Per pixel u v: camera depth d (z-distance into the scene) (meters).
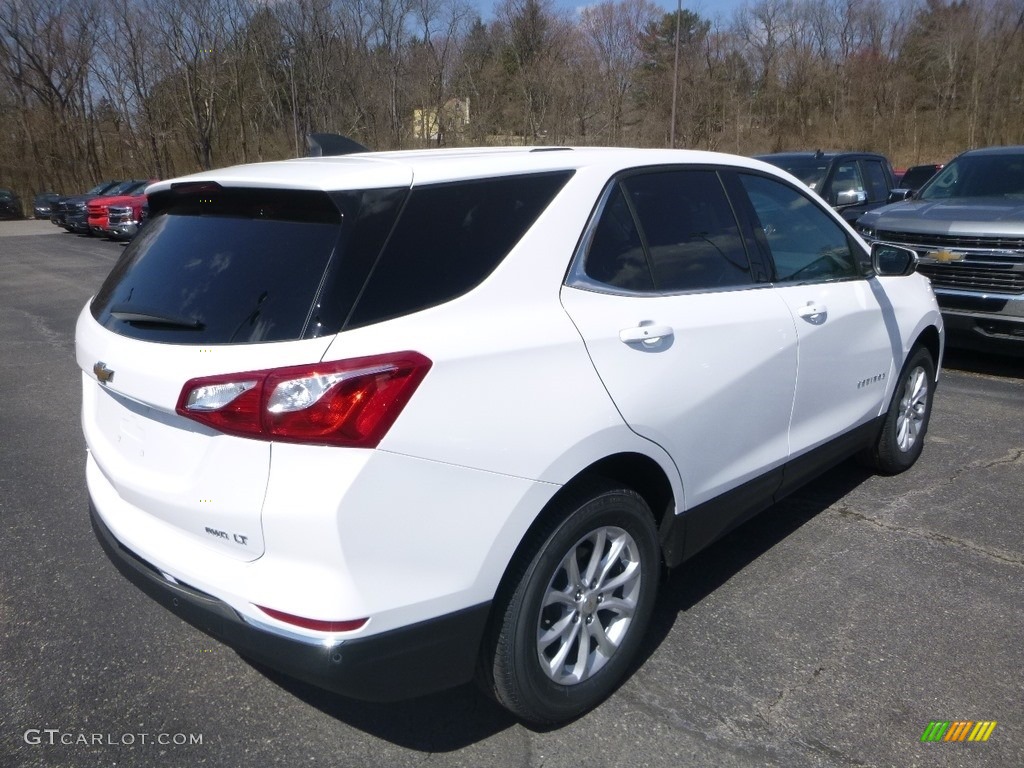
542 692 2.79
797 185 4.16
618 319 2.96
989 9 46.75
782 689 3.10
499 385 2.57
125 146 54.06
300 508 2.32
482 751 2.82
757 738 2.85
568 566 2.83
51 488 5.12
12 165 52.91
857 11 51.03
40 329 10.51
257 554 2.43
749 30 52.06
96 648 3.44
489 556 2.57
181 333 2.58
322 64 45.84
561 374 2.73
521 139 46.84
